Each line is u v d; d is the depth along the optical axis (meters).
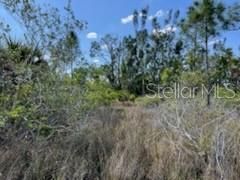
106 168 3.31
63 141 3.81
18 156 3.28
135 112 6.58
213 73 8.12
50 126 3.93
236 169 3.20
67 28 5.56
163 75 9.50
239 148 3.36
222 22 8.64
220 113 4.33
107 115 6.01
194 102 4.80
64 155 3.43
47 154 3.38
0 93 4.18
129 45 29.44
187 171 3.32
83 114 4.90
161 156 3.52
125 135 4.34
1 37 5.10
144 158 3.53
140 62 28.95
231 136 3.47
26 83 4.39
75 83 5.45
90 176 3.27
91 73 6.82
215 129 3.65
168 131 4.18
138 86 25.95
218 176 3.16
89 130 4.40
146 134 4.34
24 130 3.83
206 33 8.82
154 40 29.44
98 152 3.62
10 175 3.02
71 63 5.64
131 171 3.25
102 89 7.29
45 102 4.36
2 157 3.18
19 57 4.91
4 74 4.38
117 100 10.77
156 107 6.40
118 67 28.28
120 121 5.53
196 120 4.08
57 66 5.38
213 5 8.53
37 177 3.10
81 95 5.15
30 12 5.23
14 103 3.97
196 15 8.73
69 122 4.36
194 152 3.49
